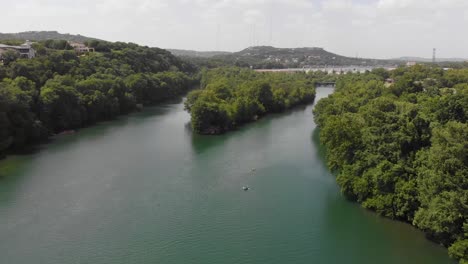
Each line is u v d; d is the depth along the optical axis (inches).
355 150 3523.6
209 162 4653.1
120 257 2669.8
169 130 6422.2
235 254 2723.9
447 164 2512.3
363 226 3058.6
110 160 4672.7
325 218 3211.1
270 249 2783.0
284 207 3422.7
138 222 3142.2
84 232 2967.5
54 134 5949.8
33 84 6092.5
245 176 4188.0
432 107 3464.6
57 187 3782.0
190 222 3154.5
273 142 5649.6
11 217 3159.5
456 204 2404.0
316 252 2743.6
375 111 3417.8
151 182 3971.5
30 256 2650.1
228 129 6569.9
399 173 3024.1
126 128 6510.8
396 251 2723.9
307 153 5049.2
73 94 6471.5
